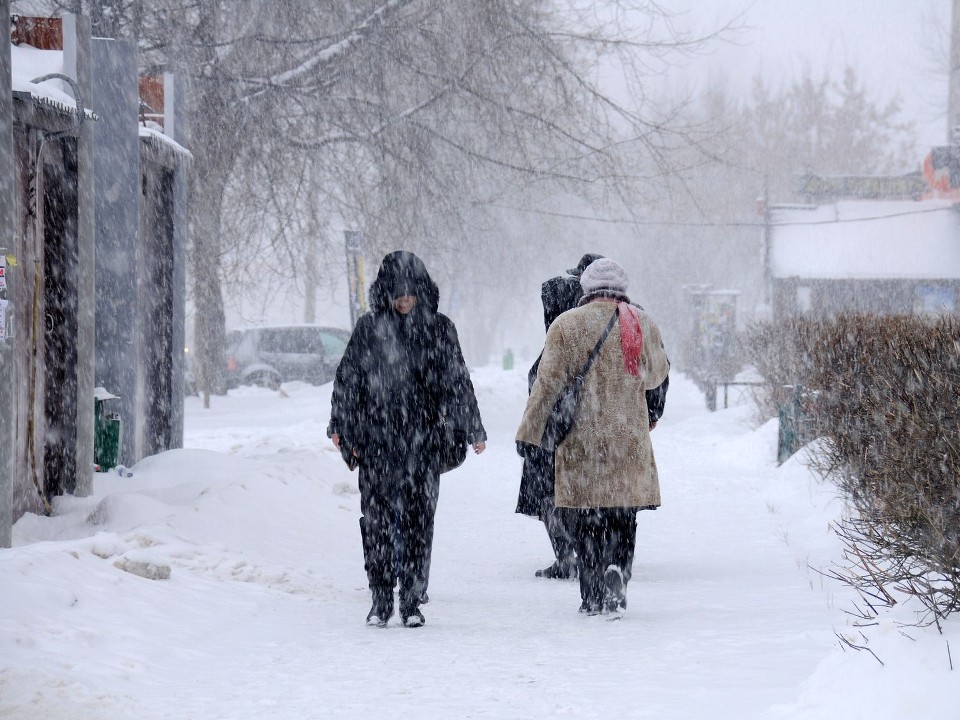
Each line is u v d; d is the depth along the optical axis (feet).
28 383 120.57
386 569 85.66
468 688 63.10
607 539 89.25
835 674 54.54
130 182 151.23
